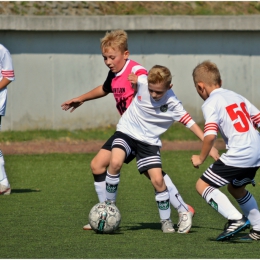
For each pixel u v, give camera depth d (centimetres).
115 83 2117
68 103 2244
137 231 2014
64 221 2202
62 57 5862
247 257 1608
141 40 5994
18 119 5784
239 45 6188
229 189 1914
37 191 3009
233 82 6206
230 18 6019
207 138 1792
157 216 2342
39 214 2356
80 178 3494
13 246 1752
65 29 5738
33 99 5816
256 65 6244
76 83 5897
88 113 5938
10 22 5591
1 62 2858
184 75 6097
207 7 6575
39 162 4181
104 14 6225
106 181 2009
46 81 5838
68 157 4441
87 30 5788
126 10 6362
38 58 5812
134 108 2002
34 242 1812
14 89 5766
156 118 1973
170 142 5303
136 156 2020
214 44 6141
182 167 3953
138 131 1988
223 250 1700
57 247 1738
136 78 1983
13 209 2477
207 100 1850
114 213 1956
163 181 1978
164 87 1892
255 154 1802
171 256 1616
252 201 1881
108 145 2089
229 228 1797
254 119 1873
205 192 1833
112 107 6000
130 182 3347
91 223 1959
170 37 6038
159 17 5888
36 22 5662
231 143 1809
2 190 2886
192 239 1869
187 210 2009
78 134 5619
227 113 1812
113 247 1738
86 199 2762
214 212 2434
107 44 2069
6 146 4997
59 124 5878
